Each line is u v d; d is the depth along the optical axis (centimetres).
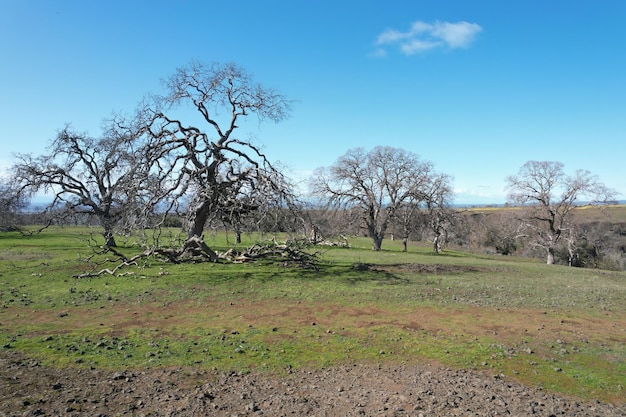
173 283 1558
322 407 615
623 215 5056
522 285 1755
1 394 606
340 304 1341
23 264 1948
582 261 3959
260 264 2047
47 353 812
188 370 761
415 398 650
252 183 2027
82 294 1377
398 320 1163
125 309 1218
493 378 762
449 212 4194
